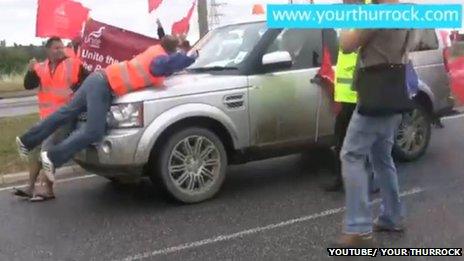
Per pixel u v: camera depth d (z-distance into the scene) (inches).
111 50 337.4
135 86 240.4
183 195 249.4
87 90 239.5
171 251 198.7
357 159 180.5
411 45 179.5
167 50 247.3
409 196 246.7
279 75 265.0
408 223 211.8
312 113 272.2
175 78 259.6
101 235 219.1
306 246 195.6
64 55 280.7
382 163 196.4
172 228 222.1
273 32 270.1
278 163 321.4
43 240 217.5
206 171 254.5
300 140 271.4
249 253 192.4
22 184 317.1
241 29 285.9
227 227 219.9
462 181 266.5
